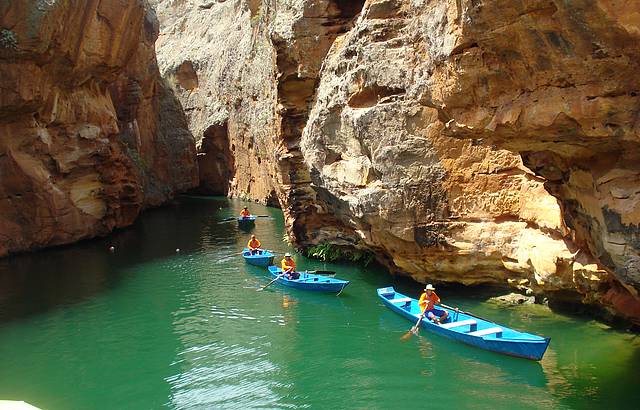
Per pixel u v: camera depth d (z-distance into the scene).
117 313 17.66
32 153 25.67
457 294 17.06
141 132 40.75
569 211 12.65
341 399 11.86
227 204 43.56
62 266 23.53
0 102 23.36
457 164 16.42
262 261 22.83
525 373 12.49
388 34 17.95
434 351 13.97
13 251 25.30
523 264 15.23
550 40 8.99
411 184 16.91
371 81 17.95
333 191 20.09
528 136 10.54
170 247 27.16
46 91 25.25
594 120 9.33
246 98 42.78
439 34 11.30
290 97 23.69
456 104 11.37
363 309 17.25
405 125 16.91
